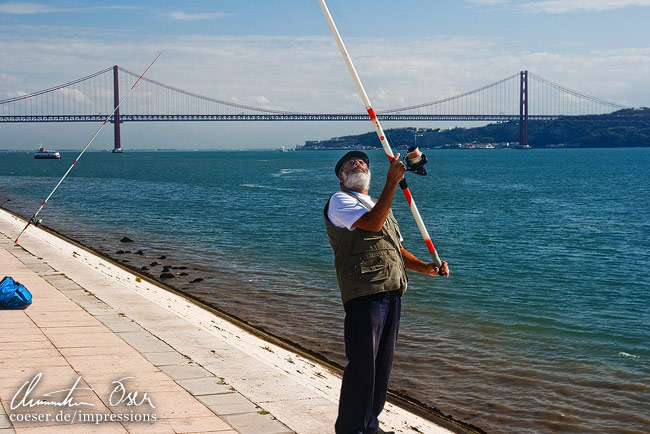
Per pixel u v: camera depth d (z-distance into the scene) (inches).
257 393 194.5
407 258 159.5
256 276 625.0
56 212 1316.4
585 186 2393.0
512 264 751.7
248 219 1224.2
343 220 140.9
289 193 1989.4
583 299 568.1
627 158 5802.2
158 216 1267.2
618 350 409.1
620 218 1317.7
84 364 216.1
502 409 304.7
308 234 993.5
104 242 872.3
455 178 2982.3
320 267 689.0
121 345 242.1
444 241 954.1
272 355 281.0
